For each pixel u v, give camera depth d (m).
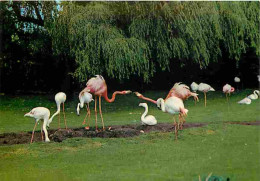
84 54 10.87
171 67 14.49
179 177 4.59
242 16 12.06
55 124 8.78
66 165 5.17
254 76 14.47
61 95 7.50
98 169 4.88
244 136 6.45
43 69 14.20
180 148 5.85
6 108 11.10
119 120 9.13
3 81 14.09
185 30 11.42
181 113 6.74
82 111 10.88
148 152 5.70
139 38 11.19
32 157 5.60
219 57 14.54
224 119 8.45
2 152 5.90
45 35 13.12
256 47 12.66
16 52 13.92
